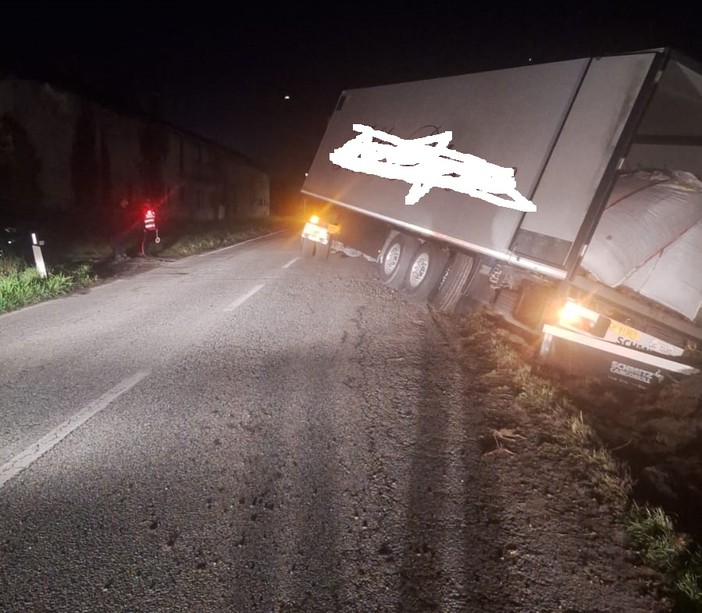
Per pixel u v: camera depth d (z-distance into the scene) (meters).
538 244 7.04
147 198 26.67
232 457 4.36
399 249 11.59
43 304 9.98
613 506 3.88
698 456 5.00
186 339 7.60
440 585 3.05
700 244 6.64
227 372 6.30
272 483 4.00
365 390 5.86
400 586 3.04
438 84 11.11
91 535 3.40
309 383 6.02
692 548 3.42
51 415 5.09
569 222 6.57
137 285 12.10
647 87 6.06
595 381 7.00
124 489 3.89
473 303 9.28
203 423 4.96
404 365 6.73
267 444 4.59
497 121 8.72
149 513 3.62
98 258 16.33
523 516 3.72
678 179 7.08
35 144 19.27
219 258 17.64
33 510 3.64
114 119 23.62
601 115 6.57
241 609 2.85
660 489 4.25
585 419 5.48
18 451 4.42
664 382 6.75
